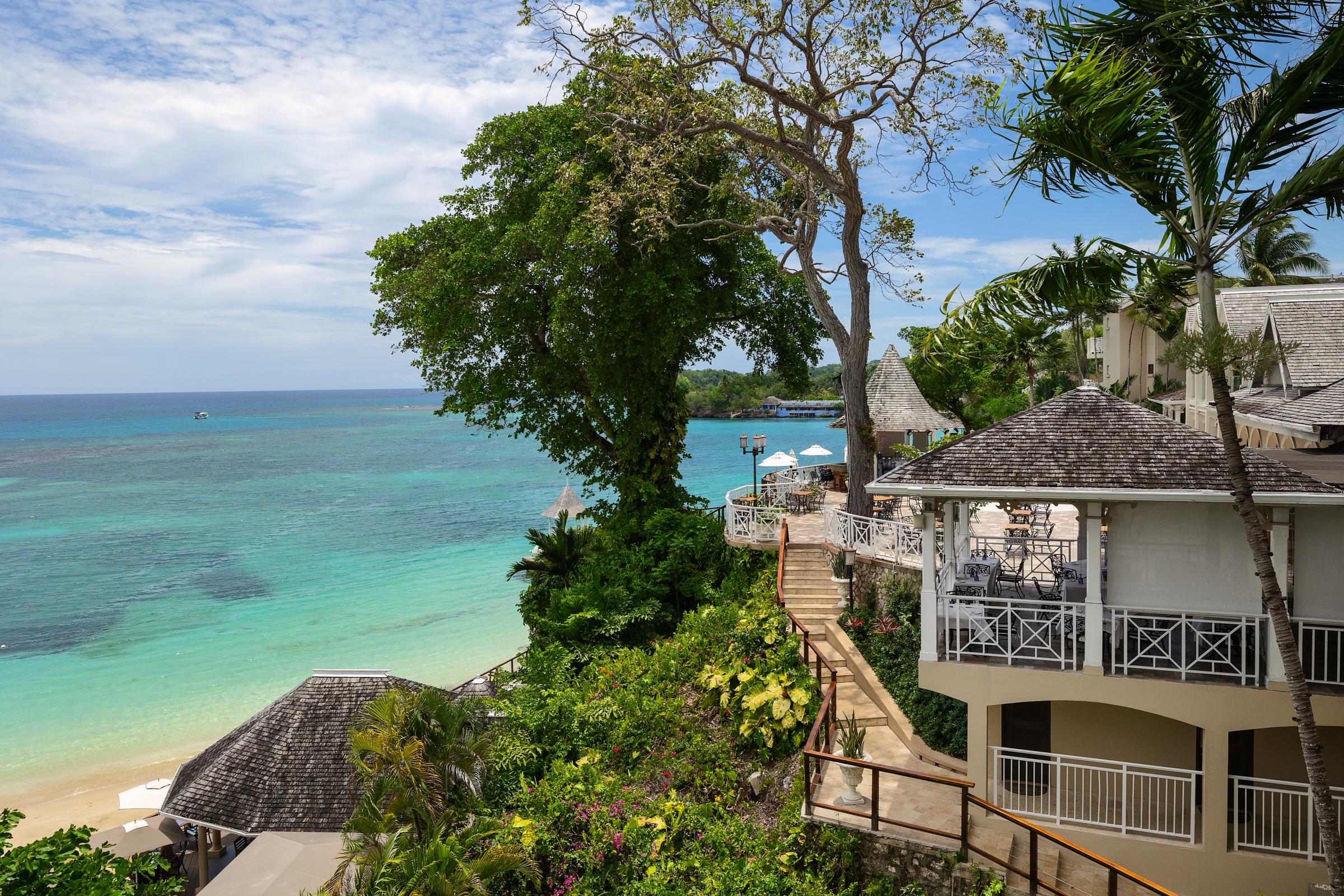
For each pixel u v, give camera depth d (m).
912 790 13.48
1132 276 12.92
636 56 24.00
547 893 13.70
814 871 12.30
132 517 66.88
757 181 27.80
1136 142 10.80
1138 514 12.45
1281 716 11.35
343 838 14.12
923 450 34.78
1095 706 13.65
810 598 21.11
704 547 26.94
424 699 14.79
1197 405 29.62
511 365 30.19
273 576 46.31
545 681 19.89
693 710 18.50
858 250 23.69
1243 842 12.13
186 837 17.70
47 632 36.66
